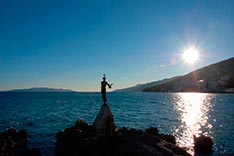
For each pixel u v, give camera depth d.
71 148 28.80
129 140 26.88
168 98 184.88
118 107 105.12
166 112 82.56
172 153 23.97
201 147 34.19
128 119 64.31
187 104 121.56
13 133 38.06
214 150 34.00
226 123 56.66
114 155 24.66
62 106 113.31
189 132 46.44
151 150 23.58
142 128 50.78
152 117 68.62
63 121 60.47
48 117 68.56
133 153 23.98
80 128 33.97
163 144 26.67
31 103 134.12
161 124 55.91
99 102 148.00
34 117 68.25
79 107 108.19
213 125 54.06
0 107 102.44
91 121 62.38
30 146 34.84
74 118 66.88
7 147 32.62
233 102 129.12
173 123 57.41
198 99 162.75
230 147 35.31
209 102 132.62
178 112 82.56
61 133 31.72
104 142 27.45
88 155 26.53
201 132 46.38
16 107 103.69
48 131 46.22
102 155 25.83
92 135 29.06
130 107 105.06
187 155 25.67
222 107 100.44
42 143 36.66
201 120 62.16
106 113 29.84
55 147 34.31
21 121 59.56
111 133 29.27
